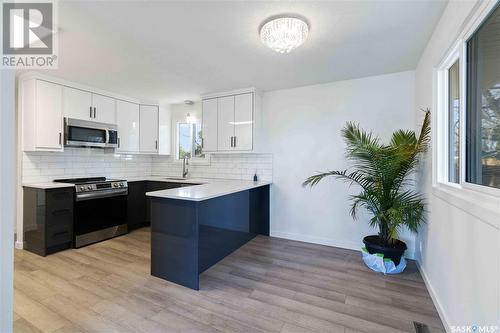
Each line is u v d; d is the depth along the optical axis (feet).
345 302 6.51
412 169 8.80
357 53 7.90
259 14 5.82
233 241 10.09
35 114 9.74
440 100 6.59
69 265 8.57
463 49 4.99
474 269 4.24
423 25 6.29
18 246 10.09
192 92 12.47
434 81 6.69
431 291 6.75
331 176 10.86
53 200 9.59
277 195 12.10
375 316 5.94
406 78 9.48
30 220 9.79
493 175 4.06
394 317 5.91
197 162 14.64
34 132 9.76
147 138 14.29
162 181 13.29
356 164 10.24
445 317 5.57
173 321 5.69
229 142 12.10
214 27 6.37
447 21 5.51
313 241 11.23
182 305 6.31
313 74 9.84
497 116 3.96
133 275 7.90
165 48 7.53
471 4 4.32
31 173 10.50
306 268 8.57
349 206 10.52
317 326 5.57
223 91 12.20
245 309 6.18
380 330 5.46
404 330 5.47
